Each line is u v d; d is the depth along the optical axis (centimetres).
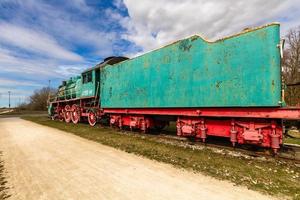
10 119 3108
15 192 429
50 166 592
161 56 915
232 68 643
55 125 1717
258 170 513
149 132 1144
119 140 929
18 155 731
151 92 963
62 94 2222
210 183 449
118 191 421
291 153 643
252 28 602
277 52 548
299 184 431
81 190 430
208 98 711
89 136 1071
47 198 399
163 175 502
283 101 553
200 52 746
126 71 1142
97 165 589
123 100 1159
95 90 1499
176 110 858
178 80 827
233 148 696
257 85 582
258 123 612
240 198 380
